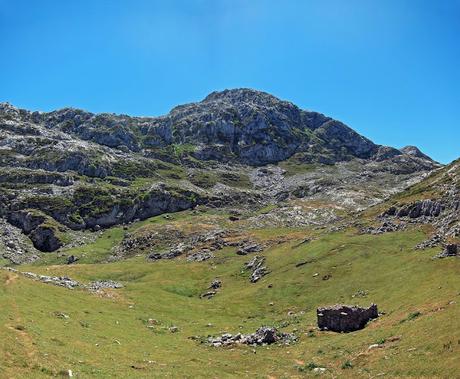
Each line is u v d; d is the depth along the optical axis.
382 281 86.44
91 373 40.75
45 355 41.88
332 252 111.06
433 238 99.38
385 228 119.75
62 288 86.50
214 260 150.38
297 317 81.12
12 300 62.84
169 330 74.44
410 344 47.41
